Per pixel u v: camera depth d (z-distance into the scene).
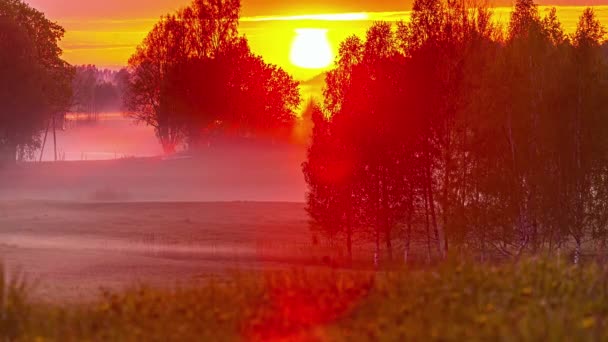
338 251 187.38
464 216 170.12
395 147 186.38
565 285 44.19
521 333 33.91
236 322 40.34
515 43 178.12
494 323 34.88
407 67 191.12
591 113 173.38
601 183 172.25
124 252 158.00
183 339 37.78
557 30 180.50
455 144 181.62
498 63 176.62
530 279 45.28
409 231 190.50
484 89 176.38
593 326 34.88
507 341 33.38
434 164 186.38
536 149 173.00
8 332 43.09
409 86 188.25
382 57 196.62
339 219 189.00
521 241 171.12
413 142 186.75
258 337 39.00
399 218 186.38
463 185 176.25
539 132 173.38
